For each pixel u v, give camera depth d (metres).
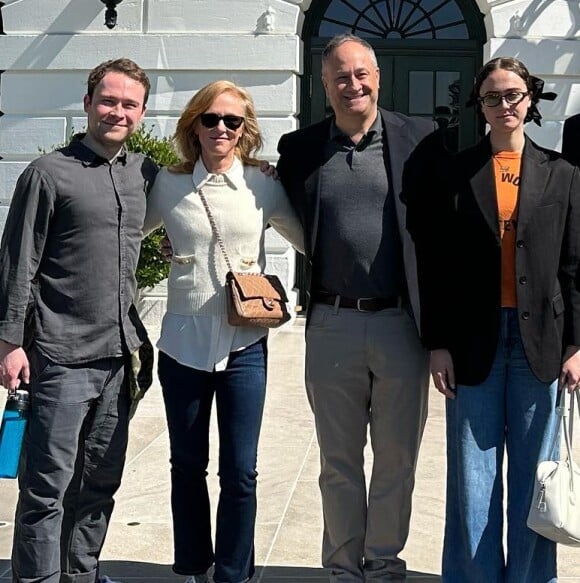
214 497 4.88
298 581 3.83
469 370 3.18
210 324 3.40
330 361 3.46
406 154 3.38
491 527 3.21
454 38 10.66
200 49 10.13
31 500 3.20
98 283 3.23
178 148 3.52
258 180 3.51
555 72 10.03
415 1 10.66
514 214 3.15
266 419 6.46
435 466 5.43
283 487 5.06
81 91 10.27
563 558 4.06
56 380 3.20
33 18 10.27
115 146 3.29
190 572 3.52
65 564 3.45
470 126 10.68
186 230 3.41
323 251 3.43
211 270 3.41
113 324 3.28
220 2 10.14
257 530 4.42
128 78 3.25
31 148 10.30
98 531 3.48
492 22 10.14
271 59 10.10
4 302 3.11
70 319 3.22
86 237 3.20
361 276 3.37
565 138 3.55
